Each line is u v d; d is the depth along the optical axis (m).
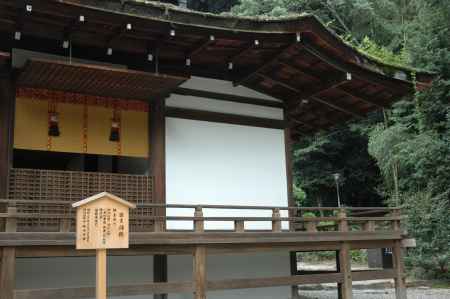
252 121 11.20
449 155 17.25
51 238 6.94
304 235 9.27
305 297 14.04
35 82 8.36
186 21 8.31
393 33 26.78
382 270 10.41
